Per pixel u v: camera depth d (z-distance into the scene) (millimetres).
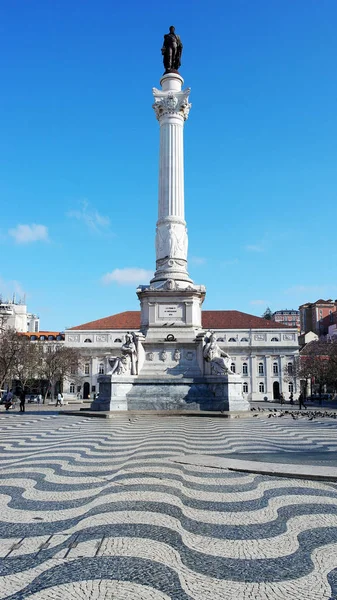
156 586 3430
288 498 5789
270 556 3979
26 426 15703
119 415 18438
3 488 6312
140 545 4215
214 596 3289
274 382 74062
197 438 11375
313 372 57094
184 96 24766
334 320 89312
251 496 5871
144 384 20562
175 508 5340
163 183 24328
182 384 20359
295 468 7309
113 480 6738
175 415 18703
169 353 21750
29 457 8836
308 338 86938
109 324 75062
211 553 4039
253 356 74750
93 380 72562
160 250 23922
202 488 6270
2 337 45219
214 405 19781
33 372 52438
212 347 21062
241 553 4039
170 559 3910
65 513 5172
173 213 24000
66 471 7402
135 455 8828
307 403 48531
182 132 25109
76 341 74062
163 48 26297
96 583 3477
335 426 15344
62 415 21438
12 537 4426
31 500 5699
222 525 4766
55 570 3697
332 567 3760
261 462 7945
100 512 5195
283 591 3367
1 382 41094
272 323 76250
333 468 7297
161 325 22266
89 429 13867
